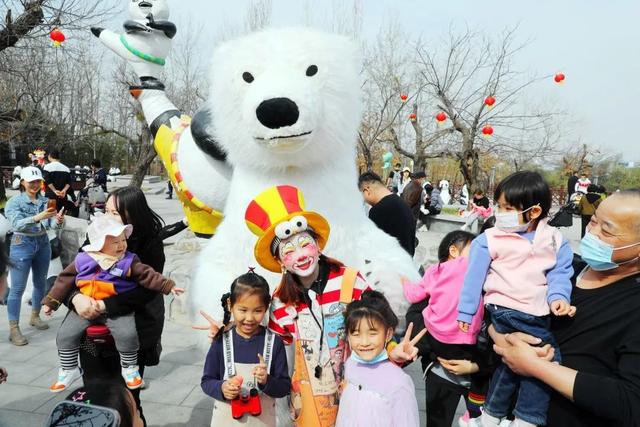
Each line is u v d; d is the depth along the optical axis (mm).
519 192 1969
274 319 2305
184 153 4312
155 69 5234
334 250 2771
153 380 3752
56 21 10516
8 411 3244
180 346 4387
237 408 2131
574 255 2070
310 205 2775
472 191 15328
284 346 2234
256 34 2855
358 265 2846
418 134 15719
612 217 1589
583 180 14539
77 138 17531
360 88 2975
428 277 2547
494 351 2059
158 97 5133
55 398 3426
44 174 7320
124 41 5078
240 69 2697
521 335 1810
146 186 22250
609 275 1713
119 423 1369
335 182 2883
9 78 15102
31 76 16359
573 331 1732
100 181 11844
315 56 2674
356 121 2914
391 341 2217
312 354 2258
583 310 1730
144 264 2502
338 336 2279
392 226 3686
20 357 4062
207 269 2887
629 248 1581
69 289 2426
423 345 2502
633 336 1568
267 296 2127
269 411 2246
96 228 2412
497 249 2010
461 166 15578
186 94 19500
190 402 3449
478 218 10258
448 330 2348
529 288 1882
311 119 2488
